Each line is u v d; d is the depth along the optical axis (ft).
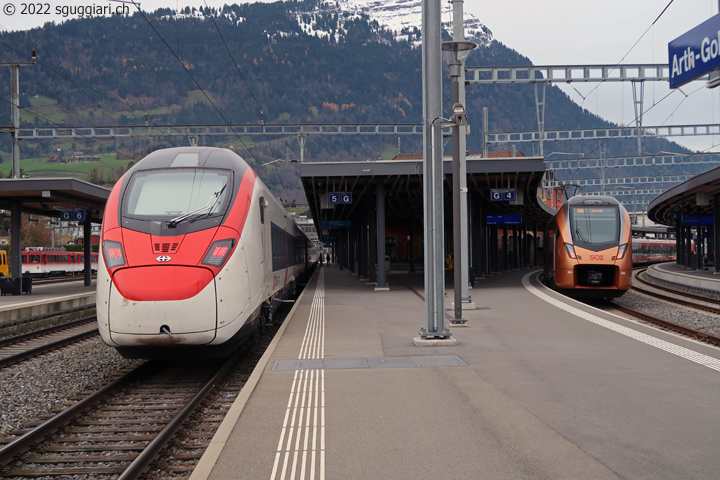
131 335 29.19
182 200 32.76
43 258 161.79
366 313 52.65
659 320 51.52
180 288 29.27
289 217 71.05
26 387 31.09
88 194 82.64
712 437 18.42
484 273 114.62
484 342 36.37
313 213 131.54
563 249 63.46
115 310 29.32
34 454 20.70
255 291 33.71
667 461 16.47
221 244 31.04
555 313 50.31
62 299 68.33
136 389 30.25
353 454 17.30
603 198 66.39
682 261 159.94
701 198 104.12
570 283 62.64
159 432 22.94
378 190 79.92
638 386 24.84
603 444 17.87
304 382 25.94
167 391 29.76
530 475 15.64
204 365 36.24
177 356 31.40
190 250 30.30
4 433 23.35
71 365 37.14
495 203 111.14
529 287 77.61
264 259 37.32
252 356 38.50
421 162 73.67
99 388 30.55
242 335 32.01
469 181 81.35
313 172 74.23
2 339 51.11
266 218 39.42
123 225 31.32
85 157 589.73
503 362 30.04
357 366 29.25
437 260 36.24
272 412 21.49
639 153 128.16
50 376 33.81
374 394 23.86
